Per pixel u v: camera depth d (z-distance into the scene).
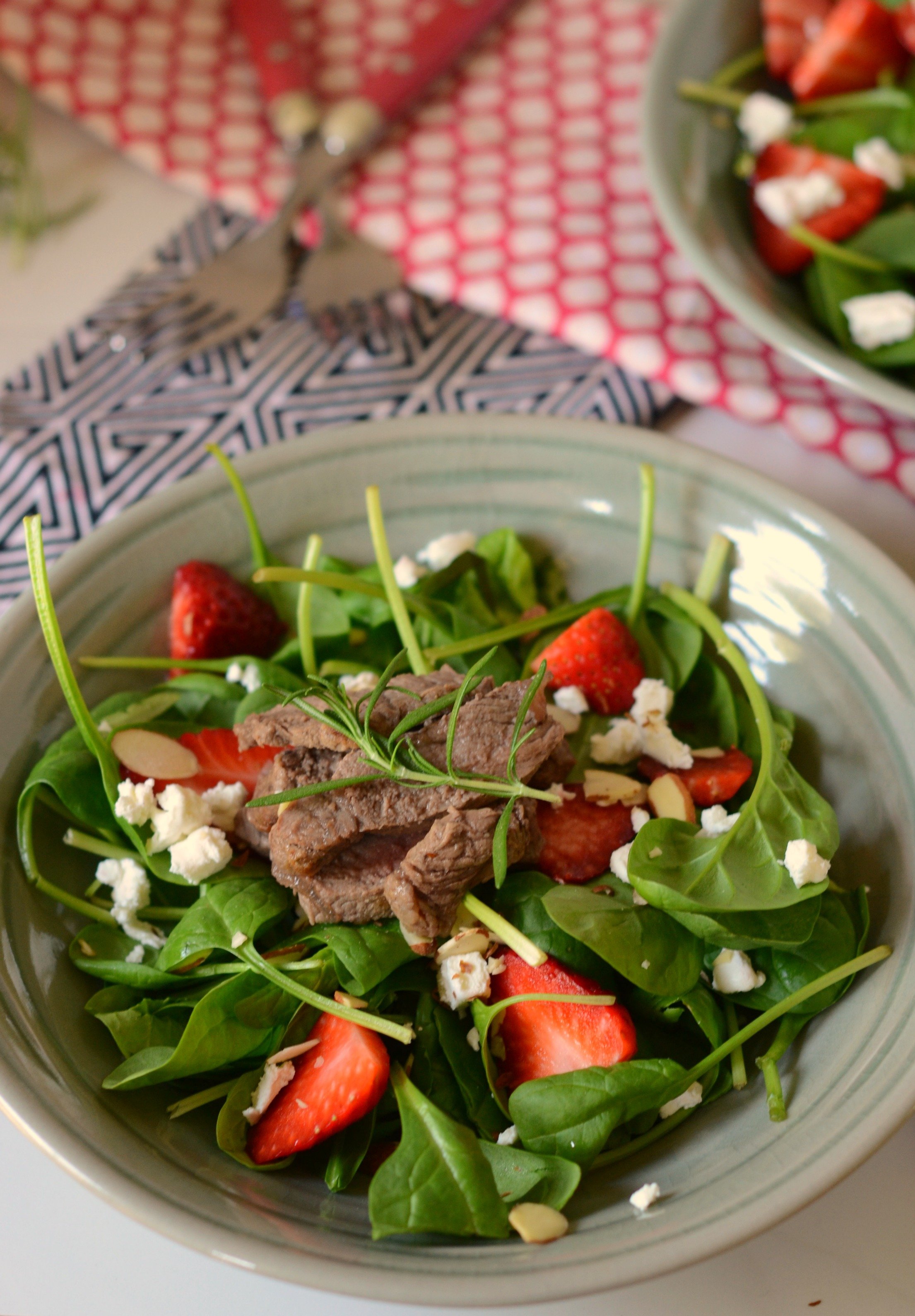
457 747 0.52
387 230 0.71
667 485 0.57
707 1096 0.50
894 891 0.51
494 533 0.59
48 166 0.77
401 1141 0.49
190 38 0.80
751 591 0.56
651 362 0.65
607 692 0.56
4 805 0.53
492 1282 0.45
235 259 0.70
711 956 0.51
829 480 0.63
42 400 0.67
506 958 0.51
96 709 0.55
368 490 0.57
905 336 0.62
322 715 0.51
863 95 0.68
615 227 0.70
